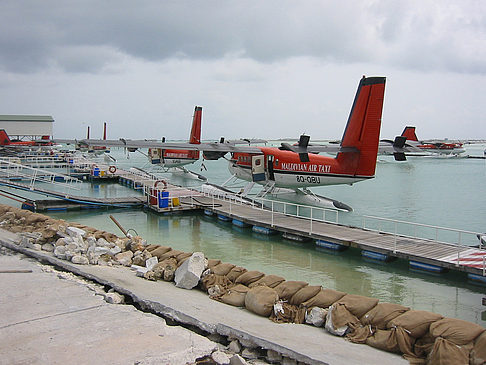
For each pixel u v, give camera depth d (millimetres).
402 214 25672
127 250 12914
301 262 14383
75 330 6434
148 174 42344
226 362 5641
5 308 7391
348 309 7227
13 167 44938
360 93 21875
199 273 9984
